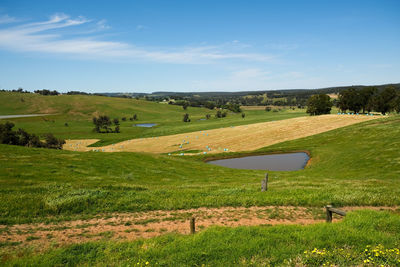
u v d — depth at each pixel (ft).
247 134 301.02
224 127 392.88
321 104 431.84
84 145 359.87
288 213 49.39
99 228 42.24
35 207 49.21
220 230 36.11
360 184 75.66
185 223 44.39
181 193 61.31
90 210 50.24
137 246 32.45
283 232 34.94
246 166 170.71
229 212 50.24
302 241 31.58
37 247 34.83
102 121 511.81
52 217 46.52
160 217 47.42
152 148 286.87
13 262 28.53
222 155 210.38
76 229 41.81
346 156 146.72
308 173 120.37
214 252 28.99
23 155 104.27
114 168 100.37
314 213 49.34
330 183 78.48
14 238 37.81
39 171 81.05
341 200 54.90
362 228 35.32
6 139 257.34
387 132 187.21
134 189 65.72
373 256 26.94
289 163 172.04
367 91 391.65
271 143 241.35
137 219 46.29
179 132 394.32
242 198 57.16
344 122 289.53
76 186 63.57
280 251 28.91
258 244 30.60
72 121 643.45
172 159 138.62
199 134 345.51
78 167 94.38
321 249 29.32
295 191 62.90
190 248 30.37
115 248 32.19
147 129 511.81
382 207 53.01
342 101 412.77
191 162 138.92
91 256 30.37
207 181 92.22
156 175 98.58
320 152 176.24
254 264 26.63
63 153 118.52
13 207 48.37
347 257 26.99
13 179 69.05
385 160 122.72
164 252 29.81
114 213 49.47
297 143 224.12
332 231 33.68
